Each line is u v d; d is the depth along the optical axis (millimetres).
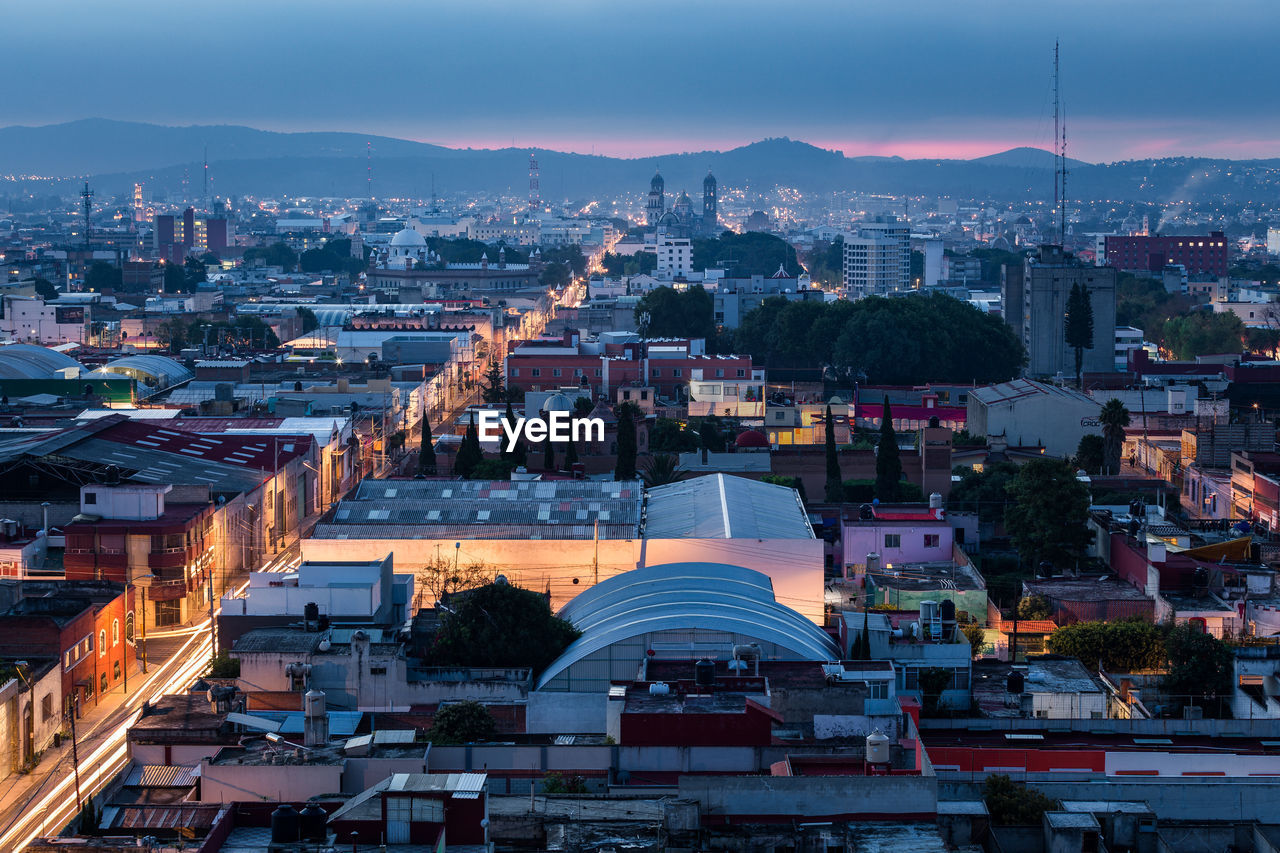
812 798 77562
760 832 76562
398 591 135750
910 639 116688
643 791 88312
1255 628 136625
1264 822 89250
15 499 180125
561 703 107250
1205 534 166875
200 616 164250
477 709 103250
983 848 84000
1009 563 175000
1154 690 120188
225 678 117375
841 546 165750
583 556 155750
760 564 151125
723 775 86438
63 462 182250
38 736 121562
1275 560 162000
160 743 99625
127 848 81438
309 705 93312
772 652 112000
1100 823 85875
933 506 168125
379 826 73938
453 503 171250
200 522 165750
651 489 183750
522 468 194375
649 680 101688
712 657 109688
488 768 93750
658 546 155250
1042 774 94000
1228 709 117312
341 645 114438
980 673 119188
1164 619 139375
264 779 88000
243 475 196375
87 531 158500
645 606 123500
